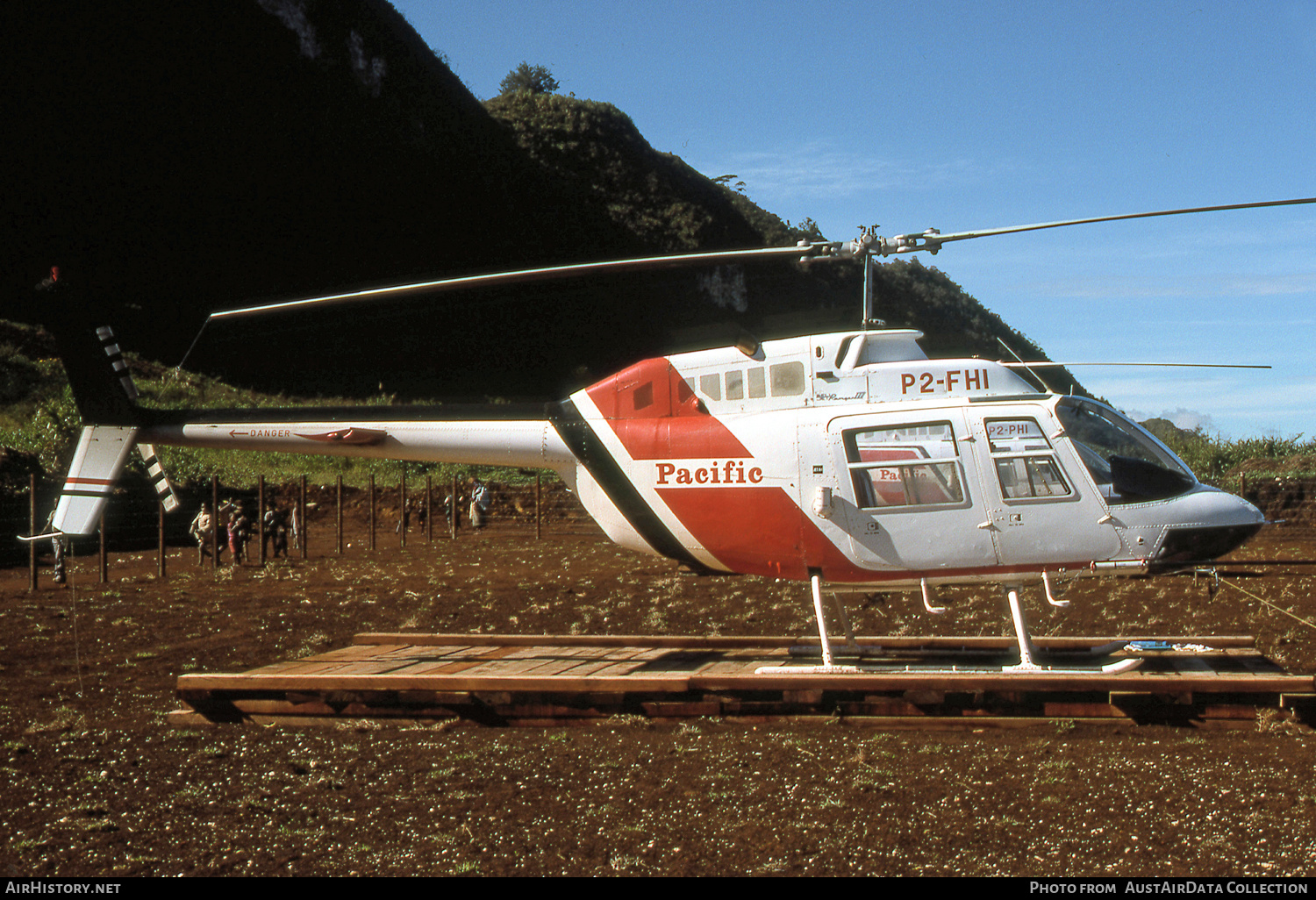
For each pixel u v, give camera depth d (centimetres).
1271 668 834
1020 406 836
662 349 7119
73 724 817
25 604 1580
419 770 676
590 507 945
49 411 3011
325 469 3744
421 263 6475
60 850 534
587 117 8550
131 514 2717
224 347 5134
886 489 847
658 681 795
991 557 828
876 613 1377
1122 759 673
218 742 761
